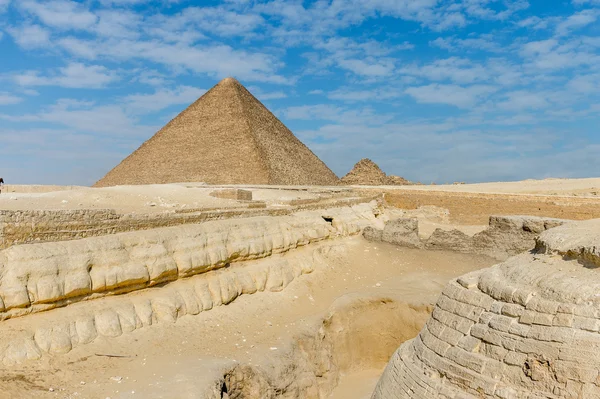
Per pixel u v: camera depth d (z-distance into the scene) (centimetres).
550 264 1039
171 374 1305
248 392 1429
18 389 1126
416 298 2155
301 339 1764
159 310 1619
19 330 1276
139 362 1368
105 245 1557
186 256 1798
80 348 1344
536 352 905
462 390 971
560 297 922
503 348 954
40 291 1340
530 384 894
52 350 1288
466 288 1120
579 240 1047
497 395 913
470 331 1035
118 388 1208
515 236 2730
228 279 1941
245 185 6456
